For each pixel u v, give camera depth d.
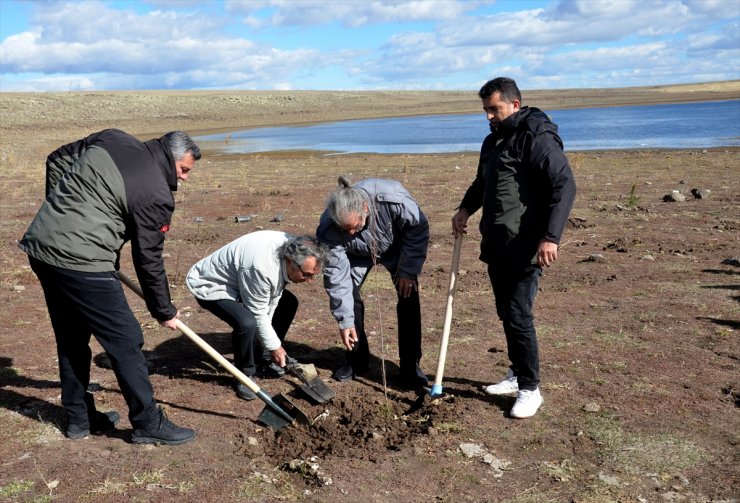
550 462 3.89
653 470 3.77
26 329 6.38
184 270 8.45
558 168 3.91
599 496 3.54
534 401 4.45
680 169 17.59
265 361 5.25
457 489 3.66
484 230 4.25
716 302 6.59
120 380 4.00
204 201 14.16
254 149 32.25
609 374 5.04
